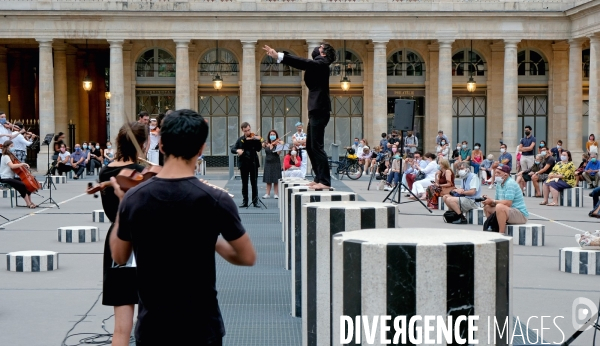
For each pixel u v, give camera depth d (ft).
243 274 48.21
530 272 48.98
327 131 188.96
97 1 175.42
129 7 175.52
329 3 178.19
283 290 43.27
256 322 35.88
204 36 176.76
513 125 178.19
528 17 176.35
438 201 89.20
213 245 18.01
